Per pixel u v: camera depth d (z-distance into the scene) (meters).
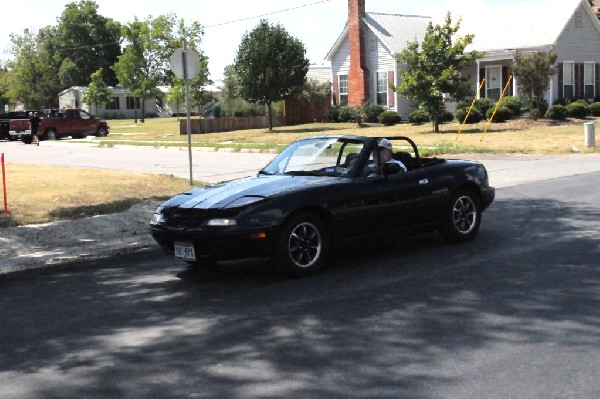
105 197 13.69
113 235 10.67
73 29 99.50
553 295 6.52
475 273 7.51
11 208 12.28
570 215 11.08
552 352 5.04
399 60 32.34
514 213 11.55
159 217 7.75
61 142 39.78
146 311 6.63
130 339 5.77
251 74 39.06
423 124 36.91
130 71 64.38
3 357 5.45
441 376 4.64
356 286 7.16
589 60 39.53
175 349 5.45
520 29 39.59
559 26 37.69
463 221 9.27
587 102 38.75
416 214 8.60
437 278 7.36
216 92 61.56
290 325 5.91
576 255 8.20
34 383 4.86
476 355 5.02
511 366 4.79
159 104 84.94
